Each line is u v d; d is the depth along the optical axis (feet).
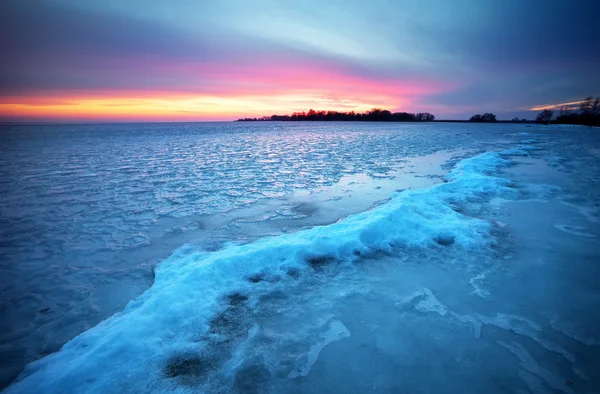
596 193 22.45
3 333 9.78
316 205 22.70
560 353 7.82
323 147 66.64
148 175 35.68
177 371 7.43
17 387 7.05
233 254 12.28
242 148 67.00
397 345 8.21
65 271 13.75
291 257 12.46
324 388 6.98
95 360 7.45
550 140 77.00
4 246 16.46
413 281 11.22
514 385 6.93
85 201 24.86
